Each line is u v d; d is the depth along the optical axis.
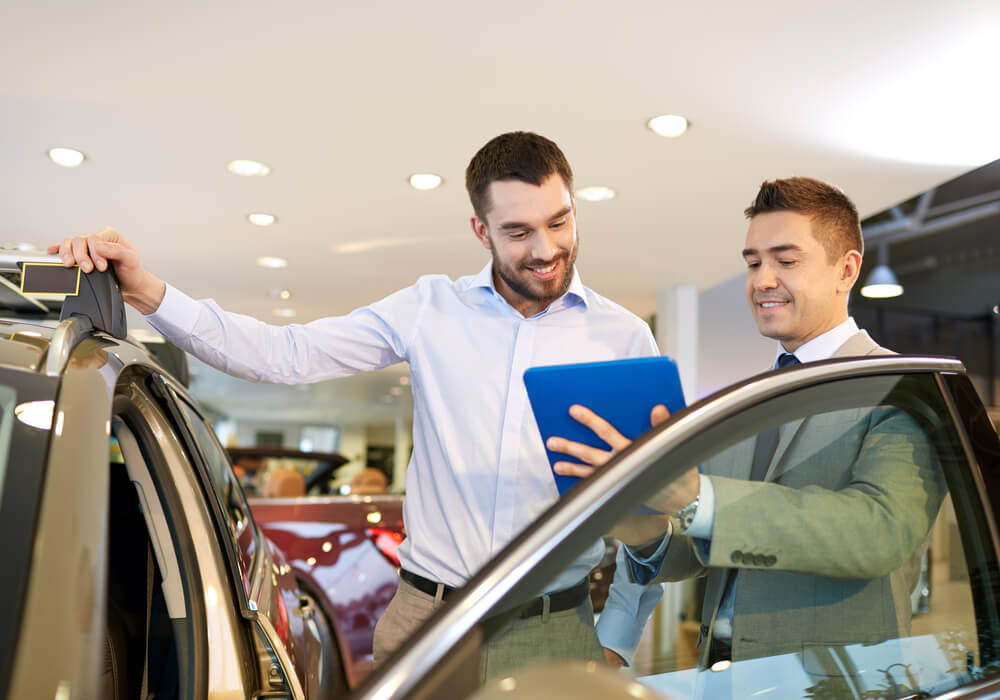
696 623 0.93
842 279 1.62
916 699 1.05
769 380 1.02
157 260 6.62
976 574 1.13
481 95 3.58
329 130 3.98
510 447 1.67
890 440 1.11
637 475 0.89
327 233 5.74
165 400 1.57
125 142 4.15
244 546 1.79
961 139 3.93
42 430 1.03
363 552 3.58
